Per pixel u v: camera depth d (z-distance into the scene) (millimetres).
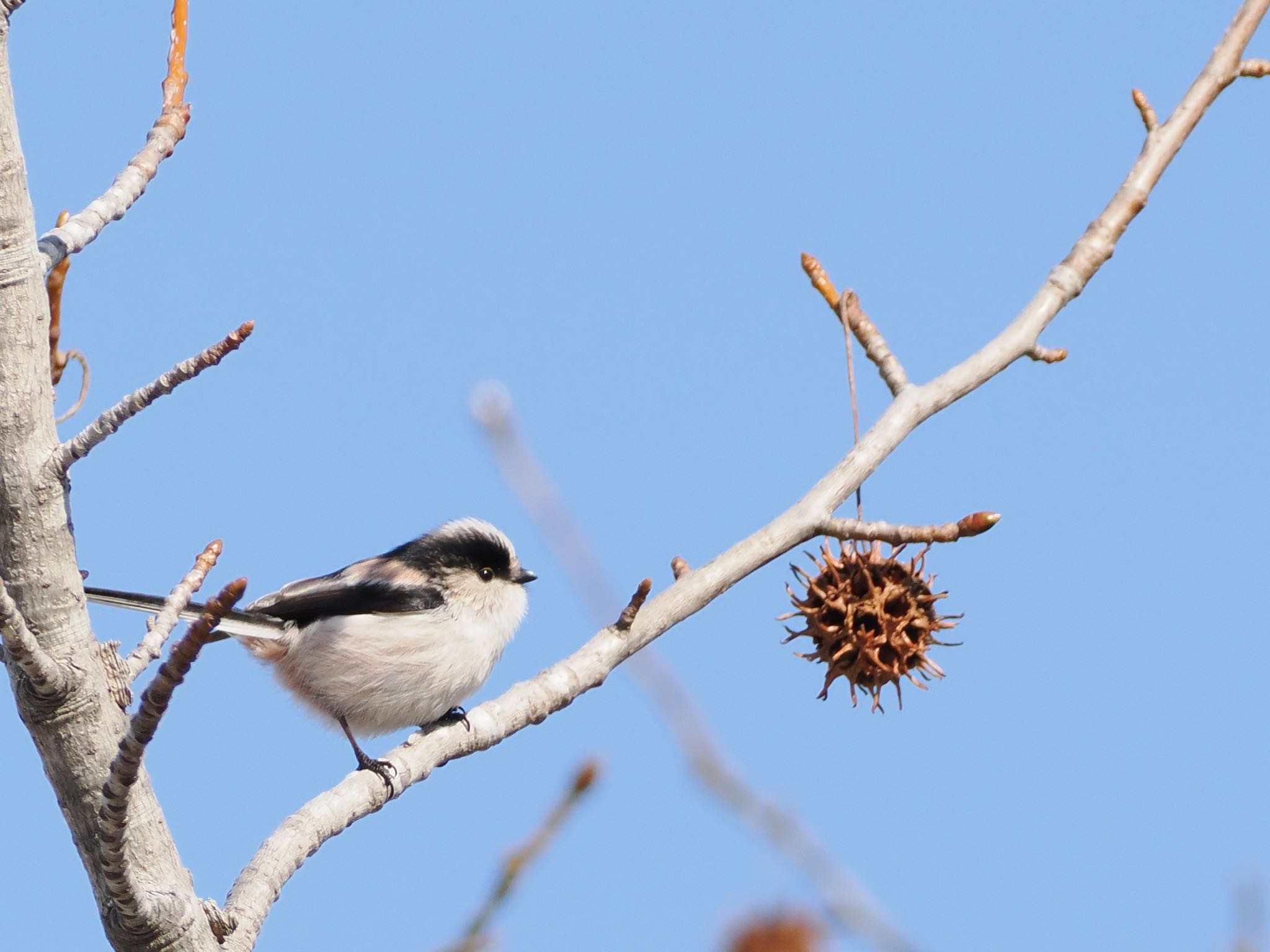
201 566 8789
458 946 7195
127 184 10461
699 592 11031
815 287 12406
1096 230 12820
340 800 9922
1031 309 12516
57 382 11570
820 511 11141
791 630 11164
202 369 7918
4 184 7992
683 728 7781
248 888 8875
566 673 10836
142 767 8094
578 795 7547
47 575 8047
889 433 11641
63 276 11438
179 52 11258
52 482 8016
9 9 7887
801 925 5395
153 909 7949
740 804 7504
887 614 10859
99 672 8156
